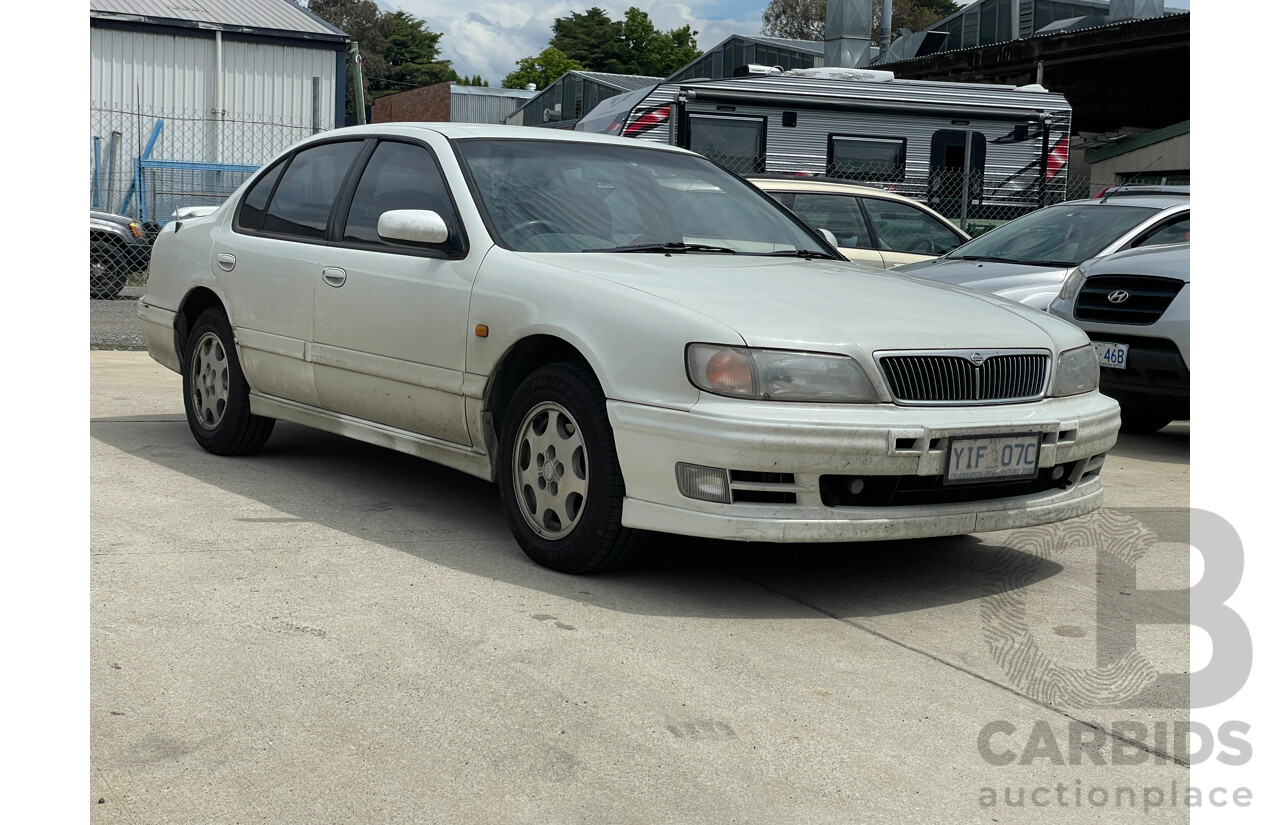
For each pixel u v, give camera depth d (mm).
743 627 3561
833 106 14234
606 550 3830
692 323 3633
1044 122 14828
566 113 33656
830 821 2434
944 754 2762
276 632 3314
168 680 2963
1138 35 19656
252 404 5379
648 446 3650
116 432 6074
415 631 3375
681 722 2861
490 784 2520
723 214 4996
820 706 2998
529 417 4031
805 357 3605
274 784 2479
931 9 78812
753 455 3508
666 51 98250
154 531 4246
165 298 5859
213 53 22797
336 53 23797
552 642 3344
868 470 3602
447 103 45844
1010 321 4156
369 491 5016
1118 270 7160
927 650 3441
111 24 21844
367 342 4672
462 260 4352
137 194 21938
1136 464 6648
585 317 3852
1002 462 3811
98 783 2447
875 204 9828
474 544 4289
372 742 2686
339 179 5145
